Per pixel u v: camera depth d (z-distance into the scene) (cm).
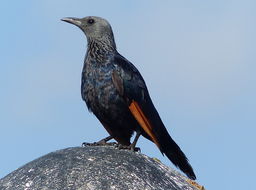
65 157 861
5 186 815
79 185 786
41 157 892
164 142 1345
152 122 1330
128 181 808
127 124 1331
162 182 848
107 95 1316
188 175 1308
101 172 816
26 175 823
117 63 1341
